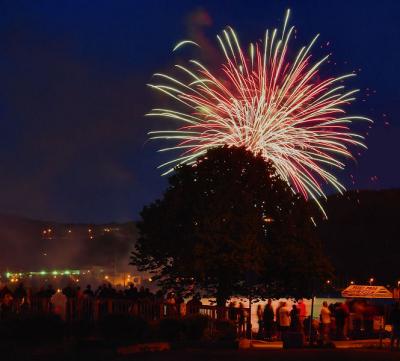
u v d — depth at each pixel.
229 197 45.31
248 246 43.28
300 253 45.12
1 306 33.53
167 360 25.25
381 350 32.59
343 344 38.00
